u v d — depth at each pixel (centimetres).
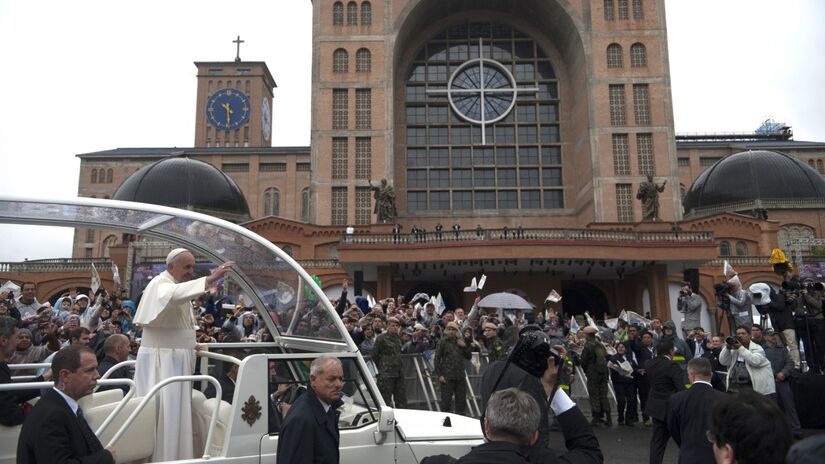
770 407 247
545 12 4841
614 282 4156
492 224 4831
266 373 435
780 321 1166
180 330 482
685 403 541
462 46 5156
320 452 374
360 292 3675
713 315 3875
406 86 5066
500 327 1377
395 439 472
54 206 448
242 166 7156
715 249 3416
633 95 4544
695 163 7088
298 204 6988
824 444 195
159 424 453
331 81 4622
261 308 561
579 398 1463
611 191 4397
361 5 4734
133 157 7144
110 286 2598
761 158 5497
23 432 354
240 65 9050
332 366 387
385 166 4509
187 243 518
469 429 522
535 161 4981
